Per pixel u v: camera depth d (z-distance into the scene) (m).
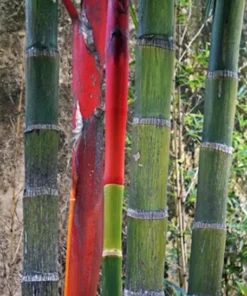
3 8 1.97
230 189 1.98
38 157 0.85
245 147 1.81
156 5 0.79
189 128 1.99
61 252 1.89
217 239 0.87
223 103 0.87
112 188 0.84
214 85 0.88
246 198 2.01
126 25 0.84
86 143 0.89
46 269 0.84
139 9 0.81
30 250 0.85
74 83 0.90
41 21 0.87
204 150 0.88
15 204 1.92
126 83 0.84
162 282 0.80
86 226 0.88
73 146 0.90
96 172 0.89
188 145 1.98
